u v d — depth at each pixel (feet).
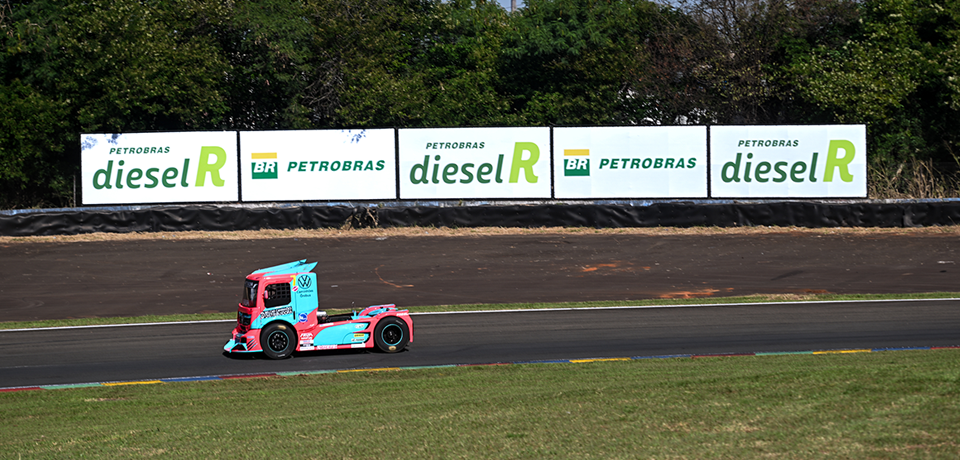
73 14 281.54
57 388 87.45
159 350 107.86
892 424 47.78
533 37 350.64
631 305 139.44
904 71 295.07
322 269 185.78
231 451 54.65
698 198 254.06
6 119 261.85
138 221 235.81
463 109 340.80
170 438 60.59
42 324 128.36
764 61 341.00
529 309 137.18
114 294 158.71
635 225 242.17
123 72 270.87
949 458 41.11
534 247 213.25
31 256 201.67
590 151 253.85
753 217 241.14
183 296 156.15
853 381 61.72
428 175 253.85
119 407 76.64
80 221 233.55
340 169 252.62
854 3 335.67
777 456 43.57
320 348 102.78
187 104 291.99
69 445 60.39
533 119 350.64
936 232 228.63
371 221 241.96
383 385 83.87
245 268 187.11
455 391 78.84
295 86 314.76
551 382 82.33
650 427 52.54
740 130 252.62
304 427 61.41
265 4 307.37
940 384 57.72
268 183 251.39
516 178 253.85
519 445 50.65
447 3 406.82
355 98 313.32
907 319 121.08
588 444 49.57
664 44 355.97
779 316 126.31
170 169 249.55
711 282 166.40
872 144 299.38
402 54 368.27
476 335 115.55
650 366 91.35
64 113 271.69
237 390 83.76
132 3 282.15
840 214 239.30
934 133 303.68
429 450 51.08
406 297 152.66
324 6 322.75
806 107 332.19
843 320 121.60
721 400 59.06
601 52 354.74
